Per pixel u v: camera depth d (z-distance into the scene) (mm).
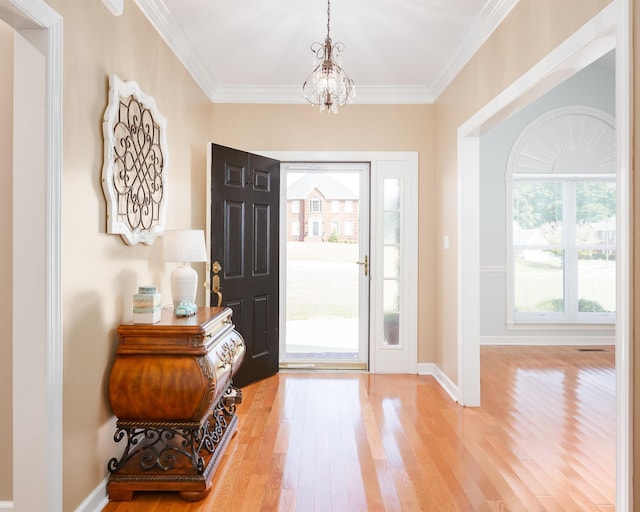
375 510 2143
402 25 3252
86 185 2105
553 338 5887
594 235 5996
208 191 3807
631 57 1725
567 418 3326
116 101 2326
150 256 2871
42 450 1814
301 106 4578
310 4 2971
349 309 4949
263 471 2521
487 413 3434
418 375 4523
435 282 4551
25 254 1812
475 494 2283
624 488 1760
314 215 4887
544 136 5844
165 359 2277
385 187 4652
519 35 2688
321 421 3266
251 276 4250
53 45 1824
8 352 1966
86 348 2104
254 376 4242
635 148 1719
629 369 1736
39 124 1802
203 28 3293
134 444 2322
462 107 3695
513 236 5969
